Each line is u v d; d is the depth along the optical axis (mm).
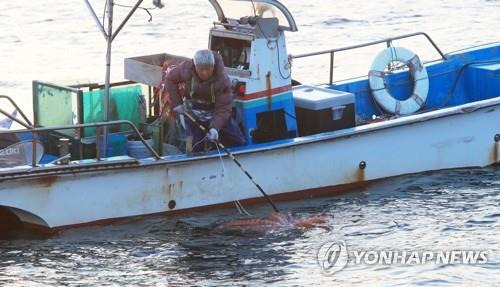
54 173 32312
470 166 38750
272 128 35812
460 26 63781
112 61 56250
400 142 37250
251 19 35125
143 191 33688
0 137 33562
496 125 38844
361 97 40625
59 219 32906
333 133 35844
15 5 69250
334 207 35438
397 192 36656
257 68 35219
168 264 31016
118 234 33156
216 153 34219
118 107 35844
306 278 30016
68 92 34375
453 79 42531
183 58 36500
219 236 33094
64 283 29672
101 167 32812
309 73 53844
